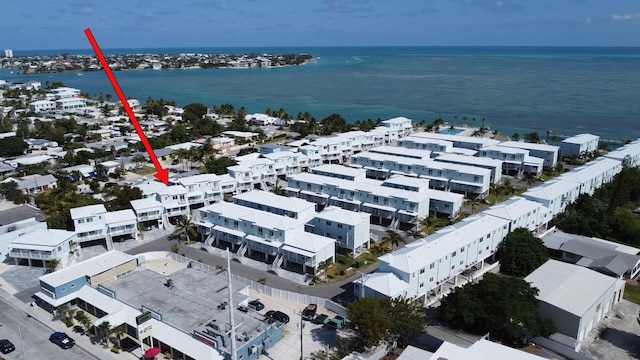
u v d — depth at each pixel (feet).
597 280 237.25
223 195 403.54
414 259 241.76
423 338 211.20
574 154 525.34
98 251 316.60
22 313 239.50
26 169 475.72
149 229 350.84
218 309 224.53
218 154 570.05
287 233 288.51
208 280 255.70
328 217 308.19
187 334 203.41
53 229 318.24
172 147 573.74
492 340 211.82
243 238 303.89
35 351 207.41
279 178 471.21
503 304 205.77
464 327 218.18
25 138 629.51
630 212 373.81
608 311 237.86
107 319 213.46
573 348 200.64
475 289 221.87
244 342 198.80
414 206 343.05
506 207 314.55
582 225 326.44
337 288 265.34
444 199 361.71
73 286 242.17
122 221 326.44
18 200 391.45
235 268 290.76
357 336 208.54
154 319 213.46
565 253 288.92
